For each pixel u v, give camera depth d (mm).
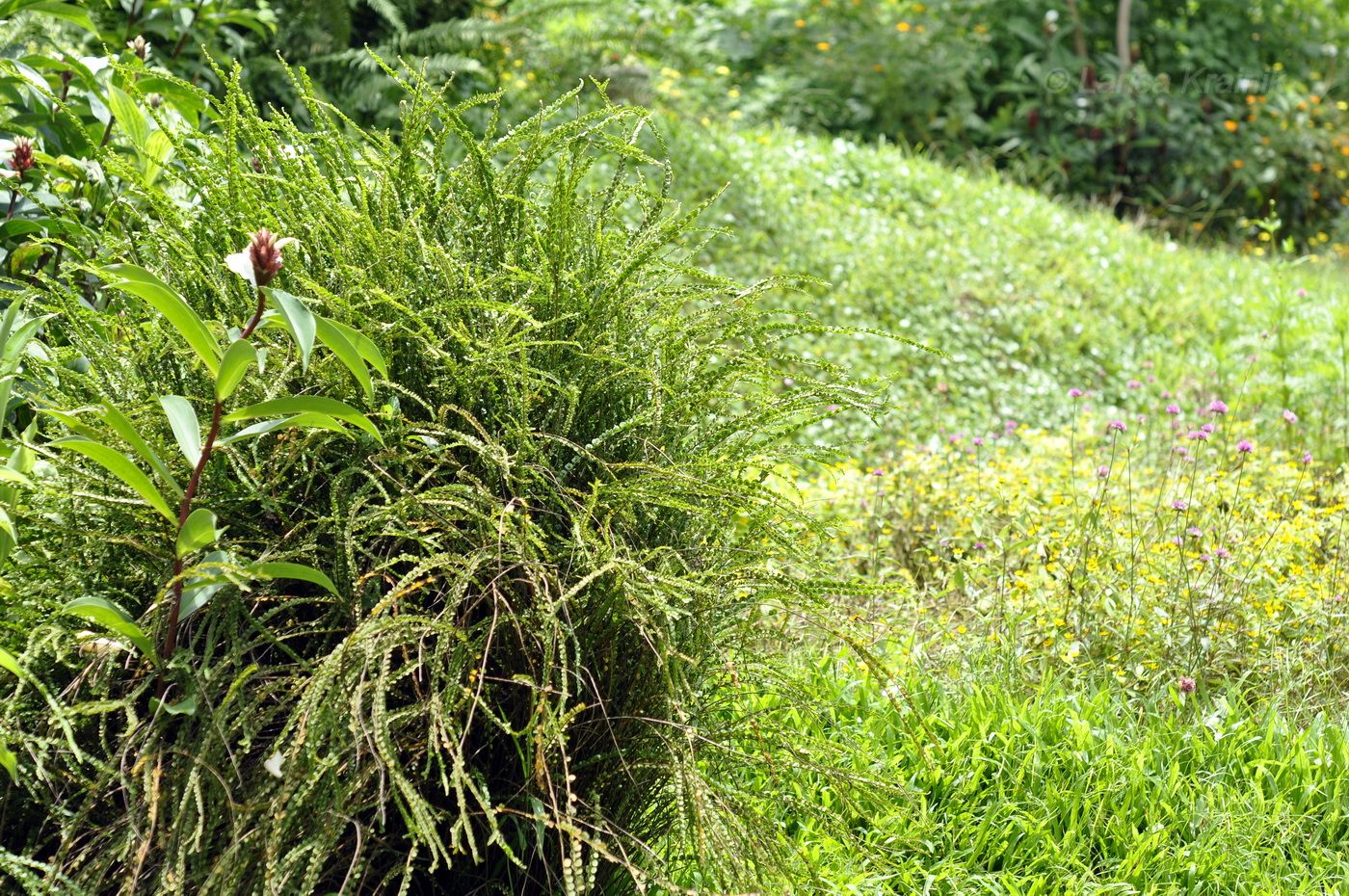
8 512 1743
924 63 10695
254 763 1713
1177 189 10648
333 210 1958
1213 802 2629
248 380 1829
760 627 2162
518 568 1818
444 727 1630
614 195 2232
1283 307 5984
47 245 2465
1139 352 6809
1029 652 3295
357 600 1724
